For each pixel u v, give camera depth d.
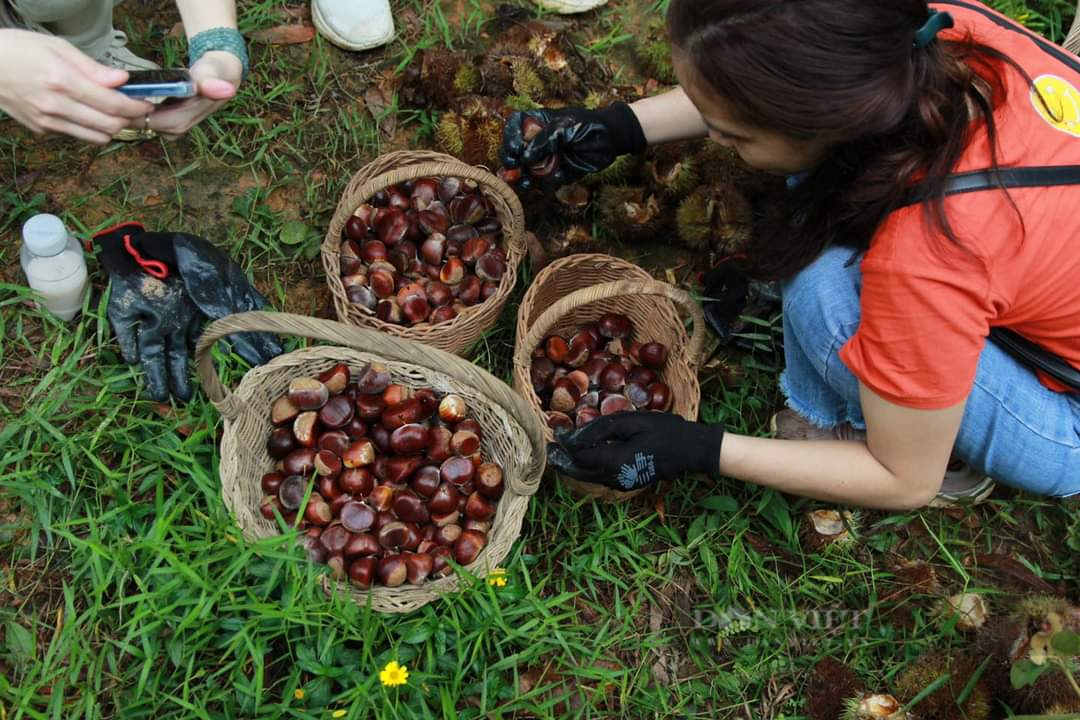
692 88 0.72
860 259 0.87
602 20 1.43
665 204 1.23
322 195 1.26
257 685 0.89
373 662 0.92
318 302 1.20
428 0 1.40
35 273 1.04
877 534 1.12
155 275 1.09
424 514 1.02
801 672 1.03
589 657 1.01
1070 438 0.91
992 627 0.99
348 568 0.97
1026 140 0.72
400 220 1.15
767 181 1.18
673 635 1.05
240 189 1.24
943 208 0.70
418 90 1.30
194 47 0.91
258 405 1.02
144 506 1.00
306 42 1.34
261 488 1.03
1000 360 0.89
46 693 0.92
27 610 0.97
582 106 1.18
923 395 0.77
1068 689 0.90
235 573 0.92
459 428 1.05
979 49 0.75
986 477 1.07
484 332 1.18
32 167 1.19
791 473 0.90
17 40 0.76
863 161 0.72
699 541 1.08
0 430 1.04
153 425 1.06
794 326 0.97
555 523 1.09
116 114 0.81
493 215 1.19
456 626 0.94
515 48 1.28
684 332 1.09
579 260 1.12
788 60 0.64
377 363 1.05
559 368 1.16
